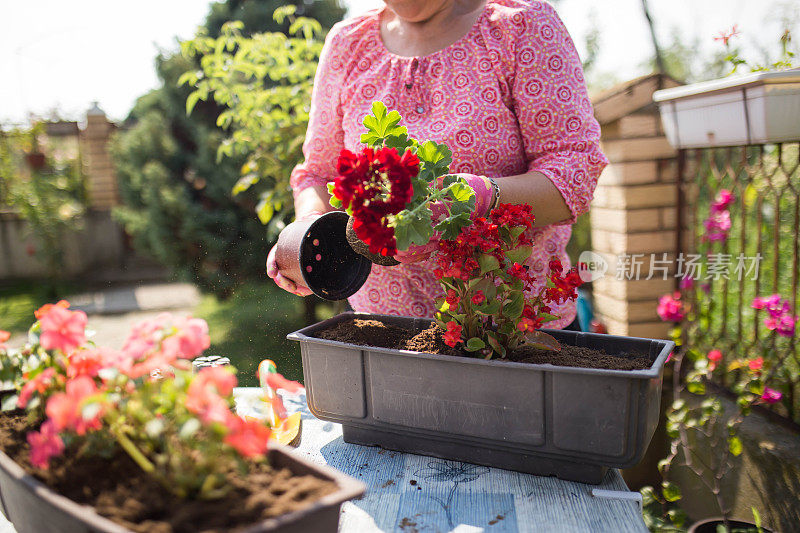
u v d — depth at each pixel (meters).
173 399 0.76
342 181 0.96
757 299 2.35
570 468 1.06
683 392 2.86
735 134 2.29
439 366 1.11
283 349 5.04
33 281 8.86
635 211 2.94
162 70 6.96
